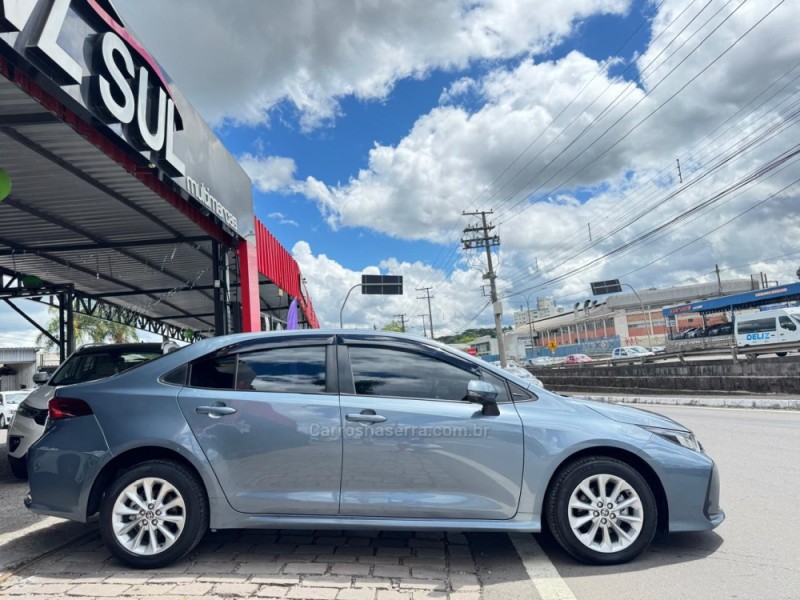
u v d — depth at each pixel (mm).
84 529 5004
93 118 6203
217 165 10664
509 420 4078
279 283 17484
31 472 4184
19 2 4848
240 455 4027
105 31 6426
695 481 4102
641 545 4020
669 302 85750
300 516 4000
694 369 23812
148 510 3994
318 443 4016
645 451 4086
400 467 4000
